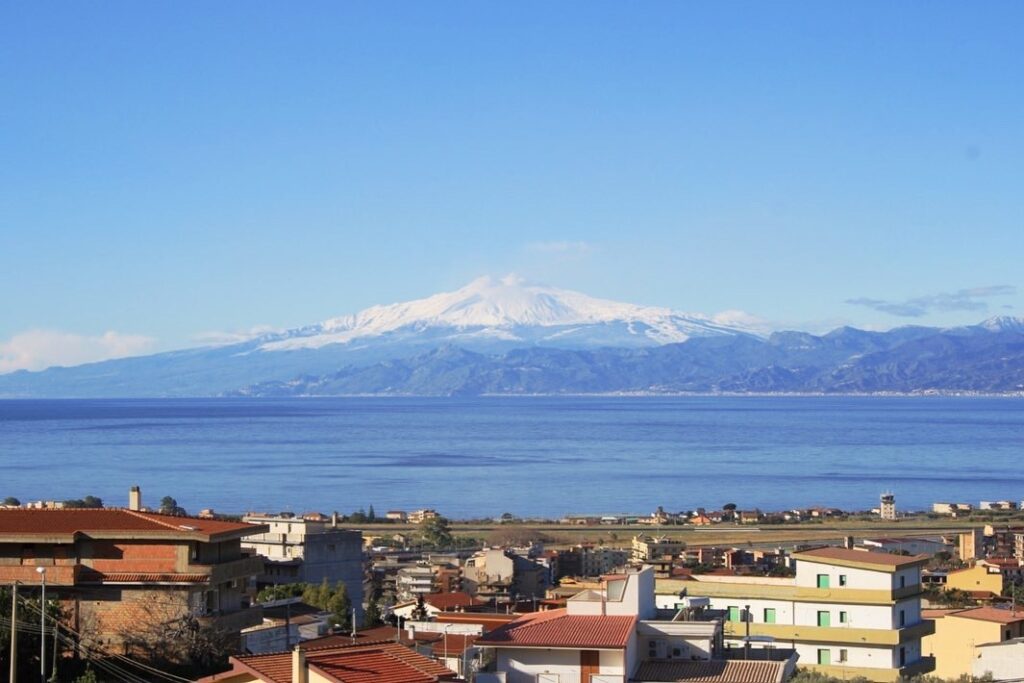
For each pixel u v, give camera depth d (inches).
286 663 2657.5
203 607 3996.1
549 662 3346.5
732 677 3380.9
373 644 2738.7
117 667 3668.8
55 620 3690.9
